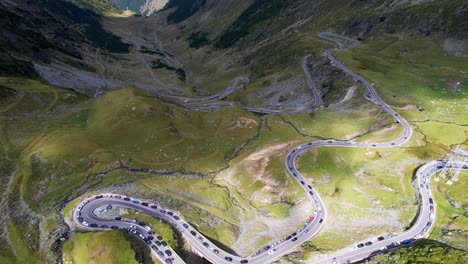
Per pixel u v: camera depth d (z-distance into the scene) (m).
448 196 113.12
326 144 148.75
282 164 140.25
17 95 180.50
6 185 132.62
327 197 125.44
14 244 110.06
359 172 131.50
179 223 113.69
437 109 155.25
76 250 102.38
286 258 102.44
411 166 128.38
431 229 103.50
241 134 169.75
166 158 153.50
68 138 159.88
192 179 142.88
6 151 148.62
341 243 103.62
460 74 179.38
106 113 179.12
